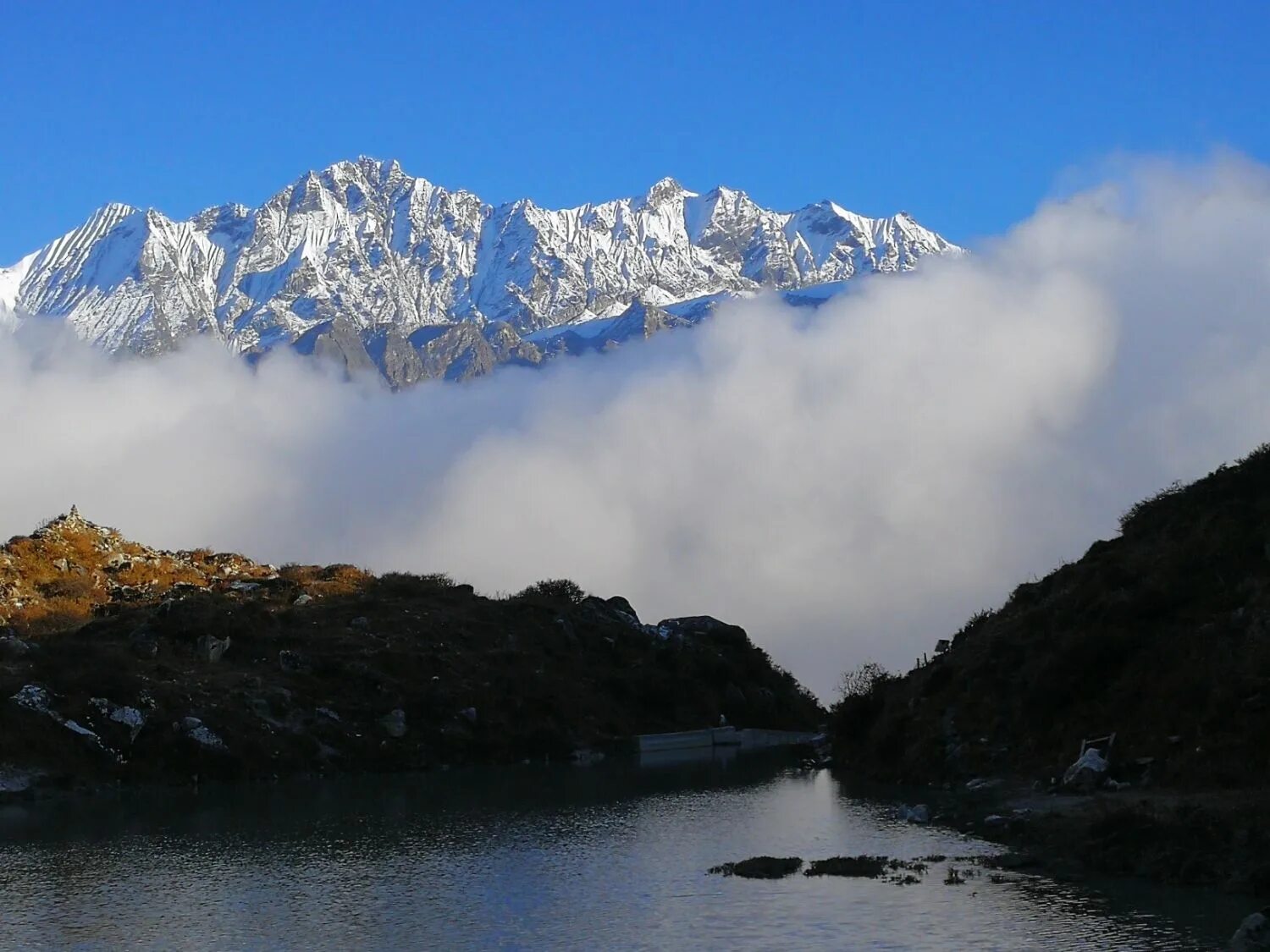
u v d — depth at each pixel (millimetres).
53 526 150000
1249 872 54562
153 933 54719
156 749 104562
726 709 166250
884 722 108625
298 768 111812
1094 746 77500
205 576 153750
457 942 52438
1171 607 85375
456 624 149625
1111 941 48656
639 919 55031
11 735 98062
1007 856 63344
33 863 69688
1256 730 69688
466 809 90625
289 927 55406
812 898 57344
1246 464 96812
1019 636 96625
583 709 144125
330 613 145250
